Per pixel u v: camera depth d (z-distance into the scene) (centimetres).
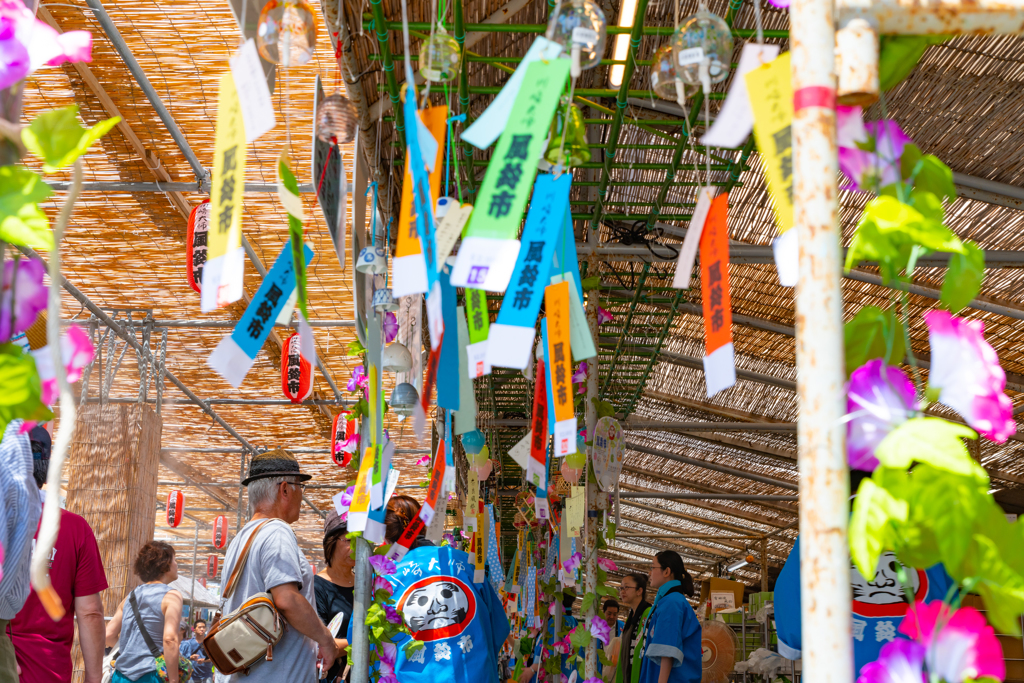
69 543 279
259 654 251
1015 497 934
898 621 190
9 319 89
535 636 553
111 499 700
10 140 85
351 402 950
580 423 513
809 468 75
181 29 413
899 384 94
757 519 1516
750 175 468
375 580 281
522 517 625
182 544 2089
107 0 394
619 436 430
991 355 94
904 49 90
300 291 140
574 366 430
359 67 262
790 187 100
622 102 290
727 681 756
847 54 83
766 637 884
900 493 84
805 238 78
